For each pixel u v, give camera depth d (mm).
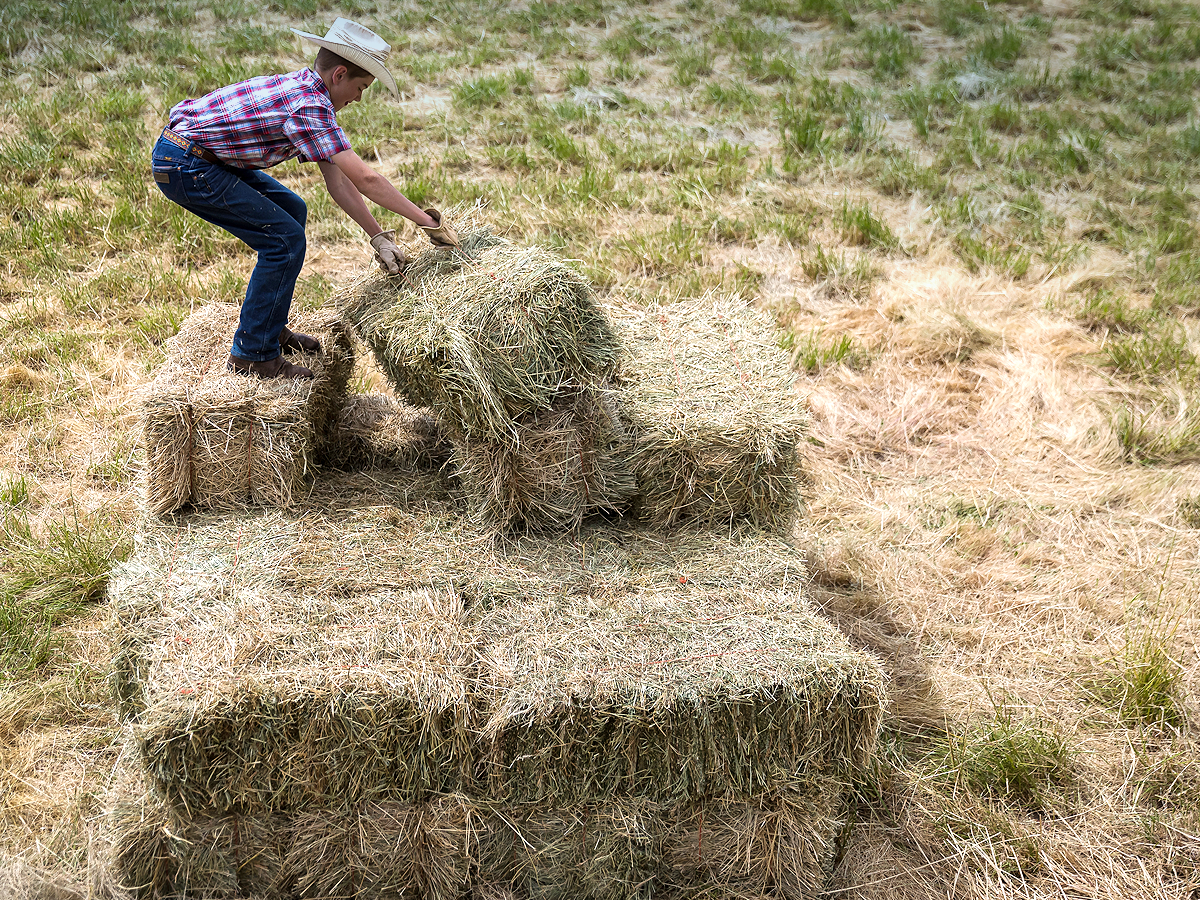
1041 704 3621
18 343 5379
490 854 2803
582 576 3145
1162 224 7559
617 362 3389
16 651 3520
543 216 7035
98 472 4496
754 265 6723
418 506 3520
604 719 2613
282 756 2568
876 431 5172
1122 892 2984
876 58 10961
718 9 12555
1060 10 13055
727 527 3469
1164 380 5633
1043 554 4379
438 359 3131
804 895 2912
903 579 4207
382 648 2729
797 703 2674
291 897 2797
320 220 7008
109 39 10227
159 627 2799
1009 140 9102
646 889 2852
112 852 2740
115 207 6863
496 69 10328
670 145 8602
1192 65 11320
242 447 3342
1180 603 4113
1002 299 6441
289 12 11492
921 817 3186
